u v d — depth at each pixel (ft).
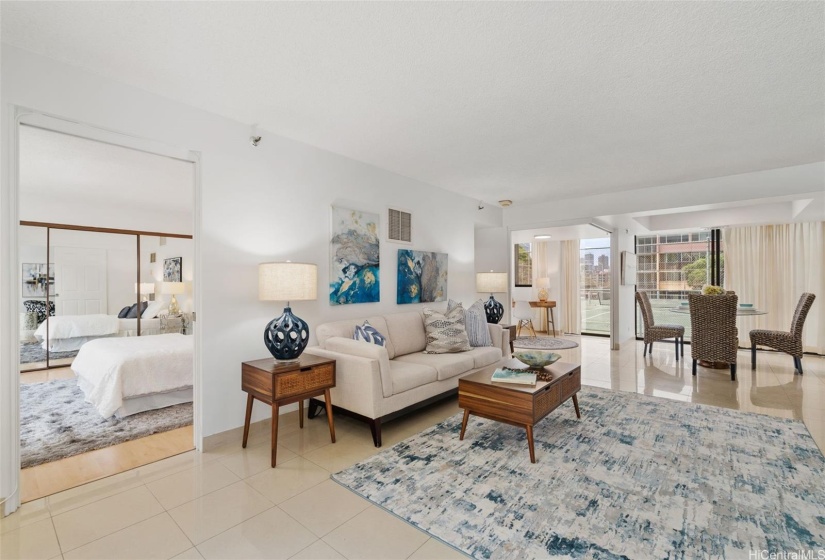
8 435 6.60
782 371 16.58
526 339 26.14
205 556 5.56
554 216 20.07
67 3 5.69
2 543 5.85
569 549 5.60
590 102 9.06
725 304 15.17
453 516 6.44
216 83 8.13
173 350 12.50
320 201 12.05
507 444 9.29
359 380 9.52
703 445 9.11
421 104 9.12
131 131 8.16
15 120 6.79
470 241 19.16
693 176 15.44
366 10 5.88
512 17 6.07
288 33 6.46
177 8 5.83
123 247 17.84
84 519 6.45
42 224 15.98
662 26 6.30
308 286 9.71
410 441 9.58
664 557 5.42
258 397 8.89
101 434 10.09
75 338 16.66
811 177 13.84
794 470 7.86
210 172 9.46
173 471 8.14
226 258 9.74
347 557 5.53
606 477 7.66
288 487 7.45
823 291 20.08
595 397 12.96
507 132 10.88
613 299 21.95
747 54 7.13
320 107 9.27
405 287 15.11
